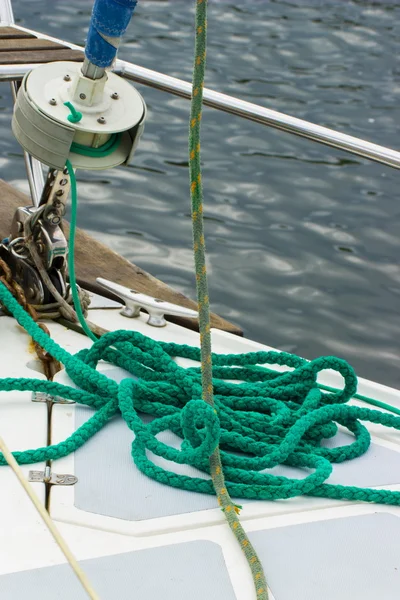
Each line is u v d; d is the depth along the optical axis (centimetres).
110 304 240
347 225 568
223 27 932
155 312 231
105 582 143
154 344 201
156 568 147
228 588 144
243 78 797
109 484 167
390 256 537
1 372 200
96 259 272
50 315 224
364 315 477
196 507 163
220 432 170
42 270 220
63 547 130
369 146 231
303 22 974
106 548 150
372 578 150
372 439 193
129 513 159
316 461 175
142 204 562
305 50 887
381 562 154
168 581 144
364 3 1069
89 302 234
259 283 498
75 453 175
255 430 187
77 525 155
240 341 229
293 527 162
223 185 601
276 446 180
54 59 269
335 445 190
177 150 641
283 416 188
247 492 167
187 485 167
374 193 613
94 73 190
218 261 514
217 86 772
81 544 151
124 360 204
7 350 209
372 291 500
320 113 739
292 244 540
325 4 1052
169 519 159
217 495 163
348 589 147
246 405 196
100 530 154
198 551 152
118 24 182
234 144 664
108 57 187
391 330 469
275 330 459
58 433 180
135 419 178
